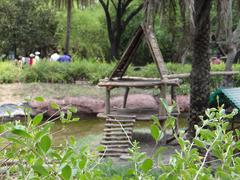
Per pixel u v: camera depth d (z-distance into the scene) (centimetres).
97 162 163
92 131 1223
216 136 148
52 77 1903
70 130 1196
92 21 2773
